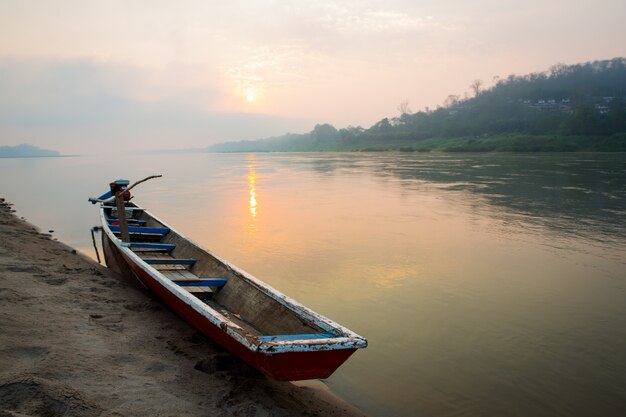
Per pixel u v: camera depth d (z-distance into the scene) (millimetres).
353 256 11477
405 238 13508
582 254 11531
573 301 8328
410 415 4906
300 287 9117
